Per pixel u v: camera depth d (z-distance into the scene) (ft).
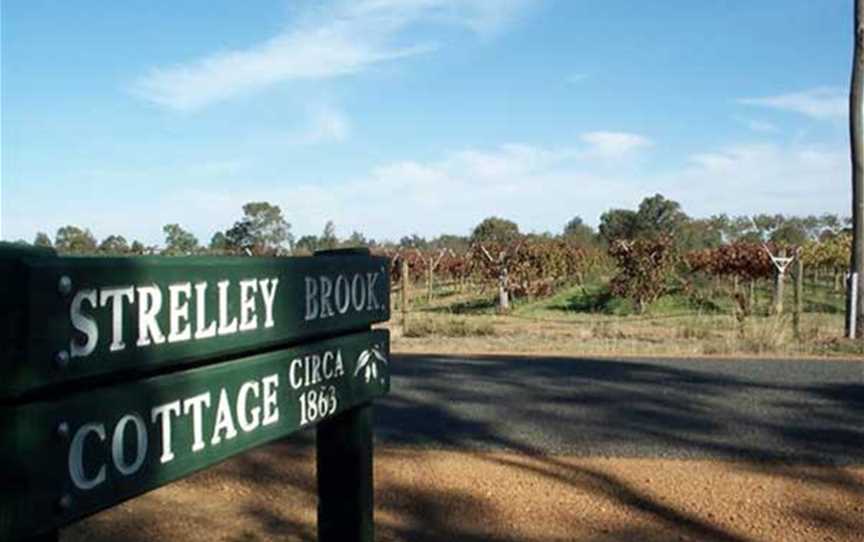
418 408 25.38
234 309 6.47
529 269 89.35
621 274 82.53
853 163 45.96
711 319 63.05
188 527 14.94
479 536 14.42
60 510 4.87
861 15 46.11
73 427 4.97
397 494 16.49
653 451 19.69
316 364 7.73
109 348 5.21
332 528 8.75
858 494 16.34
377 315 8.96
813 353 39.83
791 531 14.52
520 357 38.32
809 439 20.88
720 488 16.76
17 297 4.57
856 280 45.14
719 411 24.64
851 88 46.50
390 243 128.26
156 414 5.68
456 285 111.65
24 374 4.58
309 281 7.58
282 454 19.56
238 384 6.58
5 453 4.62
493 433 21.74
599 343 44.45
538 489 16.79
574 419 23.56
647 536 14.37
